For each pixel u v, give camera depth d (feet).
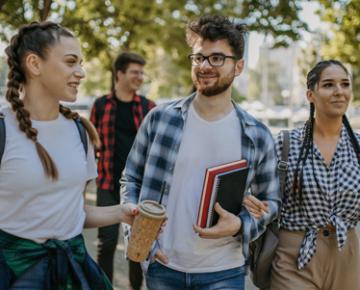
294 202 10.18
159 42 42.27
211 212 8.46
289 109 98.99
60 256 7.47
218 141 9.07
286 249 10.24
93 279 7.89
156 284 9.30
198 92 9.17
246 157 9.11
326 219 10.01
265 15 36.40
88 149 8.21
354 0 31.58
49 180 7.35
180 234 9.00
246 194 9.23
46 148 7.52
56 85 7.57
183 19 39.63
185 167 9.07
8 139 7.25
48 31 7.57
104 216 8.48
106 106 15.87
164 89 128.77
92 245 21.33
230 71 8.87
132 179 9.75
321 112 10.25
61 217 7.57
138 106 16.08
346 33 36.83
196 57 8.92
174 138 9.14
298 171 10.14
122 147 15.67
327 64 10.28
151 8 37.65
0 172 7.24
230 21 9.00
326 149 10.27
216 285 9.04
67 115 7.93
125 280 17.30
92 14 34.63
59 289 7.44
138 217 7.93
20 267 7.33
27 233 7.38
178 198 9.07
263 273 10.44
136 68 15.96
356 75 94.84
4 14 28.91
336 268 10.11
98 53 36.83
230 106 9.23
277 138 10.53
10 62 7.61
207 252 8.97
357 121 71.77
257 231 8.87
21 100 7.38
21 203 7.31
